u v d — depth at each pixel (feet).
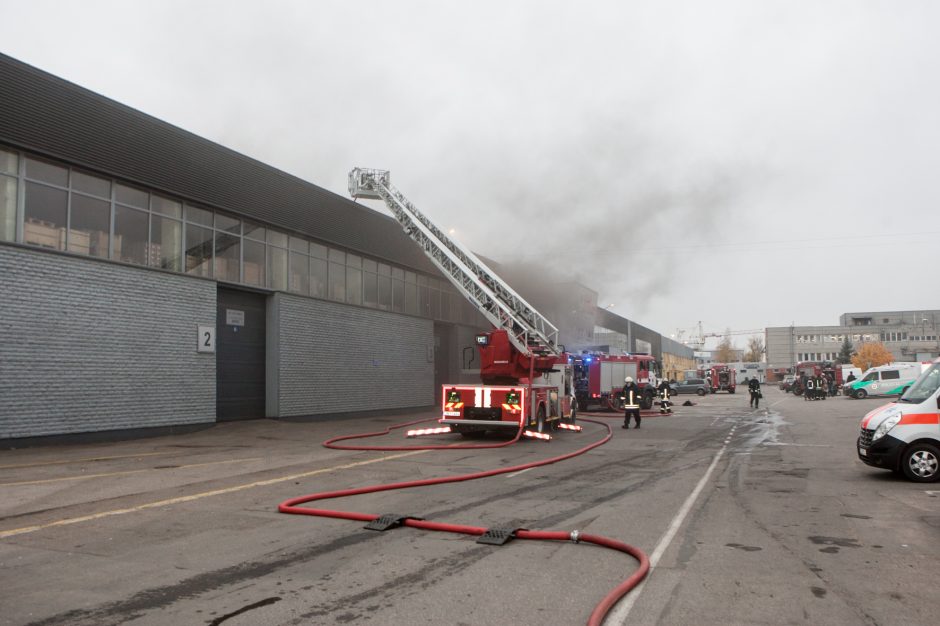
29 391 46.34
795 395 182.29
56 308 48.26
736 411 99.55
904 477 33.78
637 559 18.39
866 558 18.72
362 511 25.17
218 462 39.93
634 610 14.51
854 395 137.69
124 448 47.70
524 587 16.03
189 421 58.49
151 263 56.13
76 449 46.50
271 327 69.62
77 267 49.83
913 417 32.40
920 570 17.54
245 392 66.95
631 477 34.32
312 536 21.06
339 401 78.23
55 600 14.88
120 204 53.78
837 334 369.71
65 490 29.76
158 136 55.26
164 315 56.65
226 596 15.25
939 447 31.89
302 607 14.56
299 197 71.26
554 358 57.72
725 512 25.18
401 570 17.37
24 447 45.93
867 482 32.50
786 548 19.84
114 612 14.14
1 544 19.94
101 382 51.11
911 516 24.40
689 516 24.44
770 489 30.53
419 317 95.86
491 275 61.52
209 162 60.29
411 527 22.41
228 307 65.21
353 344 81.46
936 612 14.43
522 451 46.32
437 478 32.71
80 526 22.40
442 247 64.90
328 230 76.54
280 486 31.07
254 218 66.49
